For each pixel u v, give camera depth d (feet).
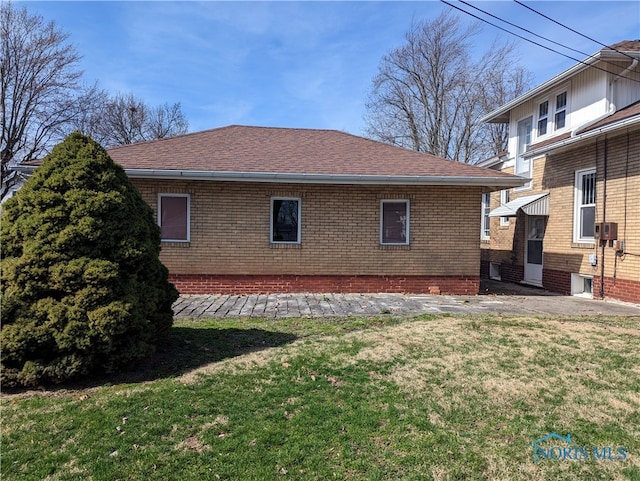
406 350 17.30
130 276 15.11
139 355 14.64
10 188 81.71
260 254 33.06
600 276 32.19
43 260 13.50
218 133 41.19
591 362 15.87
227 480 8.72
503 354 16.79
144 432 10.59
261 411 11.78
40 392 13.15
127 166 30.71
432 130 105.60
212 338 19.19
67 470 9.00
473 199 34.01
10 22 78.89
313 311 25.79
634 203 29.27
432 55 103.35
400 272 33.94
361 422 11.14
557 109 41.16
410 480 8.75
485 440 10.36
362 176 31.55
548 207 39.27
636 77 34.91
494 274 50.98
